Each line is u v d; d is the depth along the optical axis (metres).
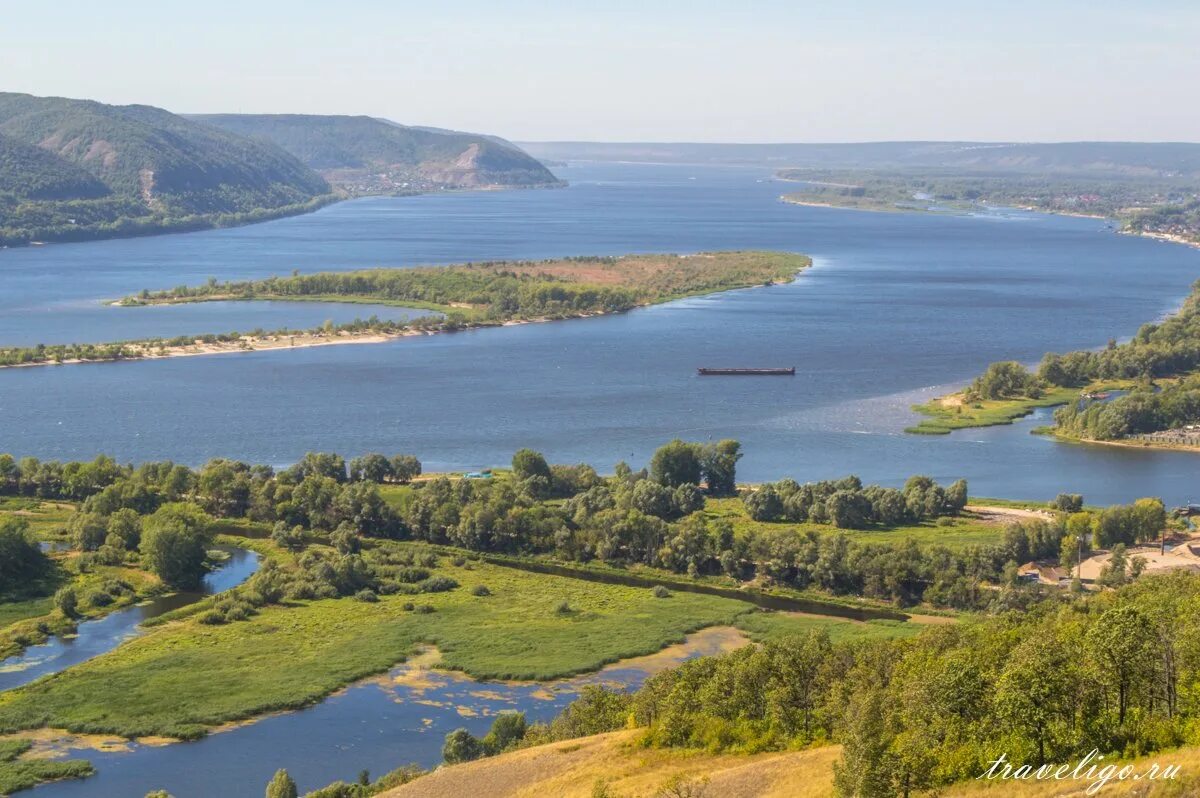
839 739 151.62
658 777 149.25
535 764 162.75
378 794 158.88
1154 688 136.38
